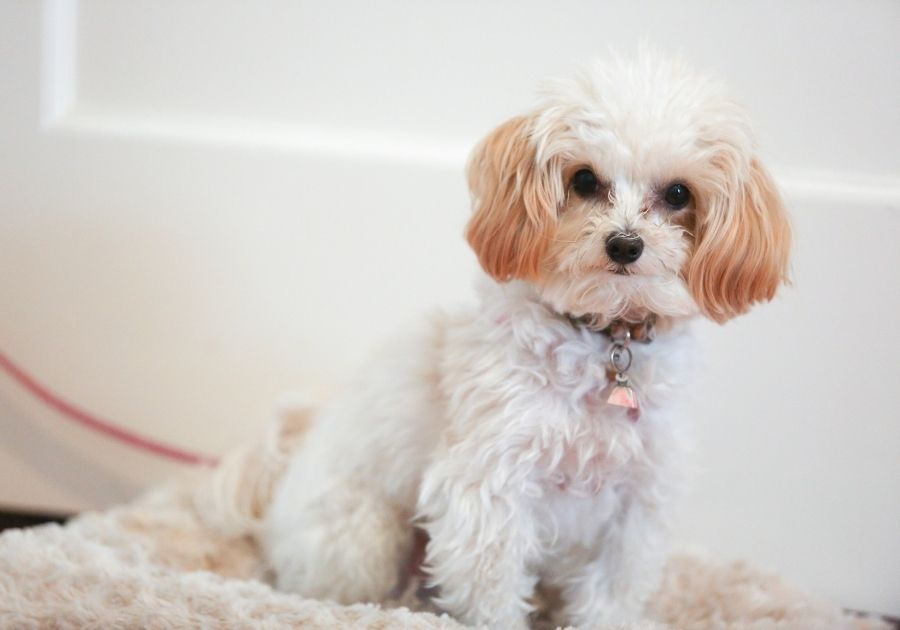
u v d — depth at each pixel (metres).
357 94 1.59
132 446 1.72
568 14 1.52
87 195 1.63
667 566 1.39
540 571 1.27
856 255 1.49
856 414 1.53
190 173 1.61
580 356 1.07
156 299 1.67
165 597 1.07
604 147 1.00
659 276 1.02
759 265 1.07
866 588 1.57
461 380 1.12
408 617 1.05
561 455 1.08
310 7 1.57
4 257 1.65
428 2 1.54
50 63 1.58
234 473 1.49
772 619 1.28
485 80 1.56
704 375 1.41
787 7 1.47
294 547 1.27
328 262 1.63
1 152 1.61
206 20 1.58
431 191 1.58
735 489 1.59
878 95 1.48
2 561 1.14
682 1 1.50
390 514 1.26
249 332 1.67
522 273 1.06
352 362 1.66
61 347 1.69
